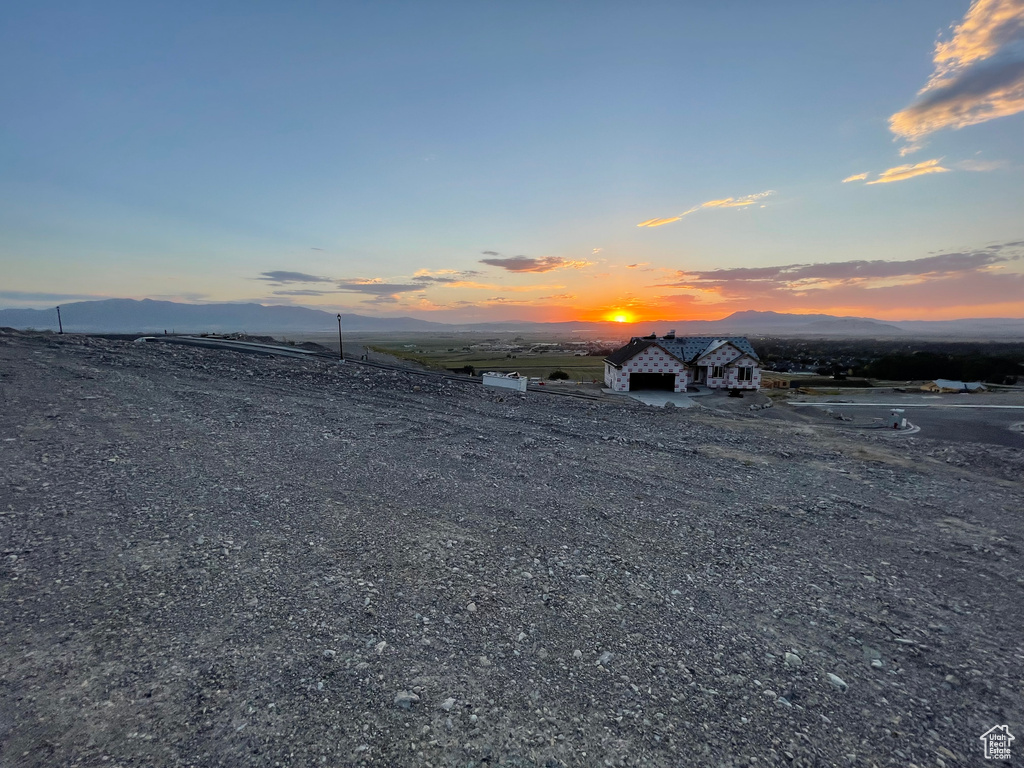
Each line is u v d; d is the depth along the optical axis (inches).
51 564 169.8
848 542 235.8
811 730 116.8
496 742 109.7
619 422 531.5
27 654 126.2
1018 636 160.9
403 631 148.3
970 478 367.2
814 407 1133.1
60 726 105.4
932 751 111.4
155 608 150.6
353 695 120.9
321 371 669.3
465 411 522.3
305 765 101.0
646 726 116.2
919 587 192.9
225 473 274.2
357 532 215.5
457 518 240.1
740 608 172.4
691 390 1433.3
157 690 118.0
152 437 327.0
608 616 163.3
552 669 135.5
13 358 542.0
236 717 111.7
